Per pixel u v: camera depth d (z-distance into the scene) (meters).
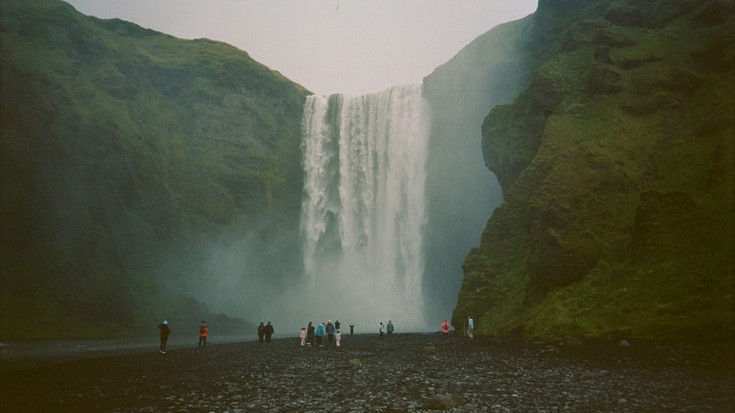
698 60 49.00
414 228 94.12
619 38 54.47
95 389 18.31
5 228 61.44
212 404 14.91
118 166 75.62
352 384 18.27
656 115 46.28
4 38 73.94
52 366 26.91
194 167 88.50
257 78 103.25
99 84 84.31
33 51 78.38
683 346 23.52
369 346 37.12
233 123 95.69
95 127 74.62
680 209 32.56
